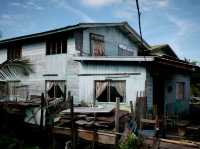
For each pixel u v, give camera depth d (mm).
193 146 7055
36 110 12141
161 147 7582
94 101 14250
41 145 10750
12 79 18922
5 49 19766
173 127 10883
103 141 8836
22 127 12016
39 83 17172
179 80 17297
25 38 17281
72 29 14789
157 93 15125
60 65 15961
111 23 16750
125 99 13430
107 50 17266
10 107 12992
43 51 17016
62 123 10273
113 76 13805
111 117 10062
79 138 9508
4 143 10266
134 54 20531
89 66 14539
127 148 7957
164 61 13242
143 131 8961
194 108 19672
